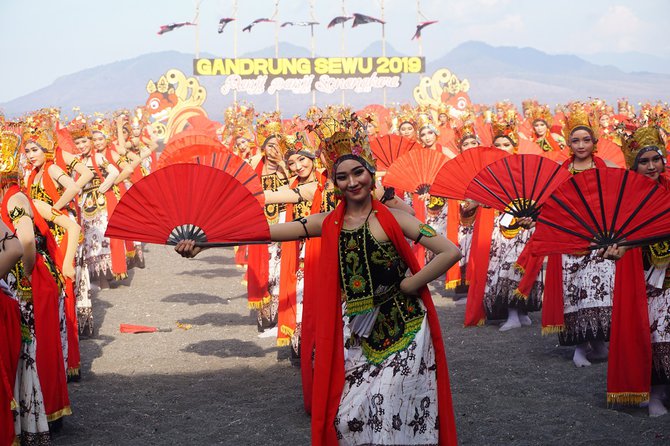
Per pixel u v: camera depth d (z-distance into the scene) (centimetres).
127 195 412
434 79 2905
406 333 415
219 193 415
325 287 416
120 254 1134
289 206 679
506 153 710
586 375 659
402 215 422
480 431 539
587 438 521
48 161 684
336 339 414
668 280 554
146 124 1577
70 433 559
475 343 776
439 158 897
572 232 492
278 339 708
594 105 1603
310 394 575
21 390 499
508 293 831
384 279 416
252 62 3456
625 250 517
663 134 862
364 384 412
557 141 1191
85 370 723
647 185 472
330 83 3497
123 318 946
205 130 1936
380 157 952
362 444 412
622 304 557
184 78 2989
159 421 582
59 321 609
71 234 604
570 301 683
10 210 507
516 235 824
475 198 658
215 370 716
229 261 1379
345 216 423
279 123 823
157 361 752
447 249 412
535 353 733
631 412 572
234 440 541
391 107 2016
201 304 1025
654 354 559
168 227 418
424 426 416
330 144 425
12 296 484
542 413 571
